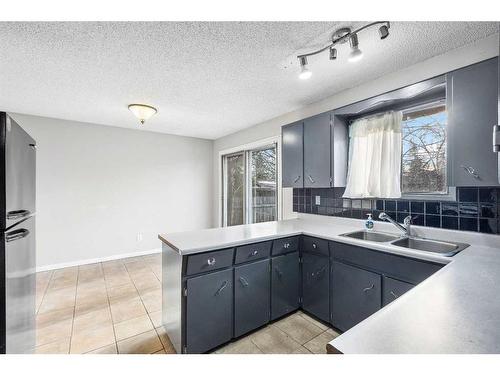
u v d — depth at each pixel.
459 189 1.75
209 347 1.68
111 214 3.87
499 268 1.20
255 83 2.27
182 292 1.59
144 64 1.90
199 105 2.88
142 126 3.89
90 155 3.68
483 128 1.41
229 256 1.77
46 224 3.37
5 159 1.12
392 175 2.07
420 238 1.88
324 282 2.02
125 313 2.27
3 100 2.68
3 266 1.12
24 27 1.44
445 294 0.92
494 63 1.38
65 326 2.05
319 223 2.65
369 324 0.72
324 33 1.53
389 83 2.11
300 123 2.61
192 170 4.70
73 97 2.60
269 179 3.71
